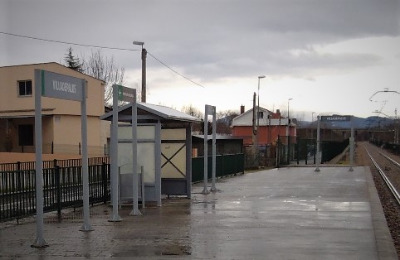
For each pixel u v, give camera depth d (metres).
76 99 8.61
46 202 10.67
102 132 37.75
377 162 42.31
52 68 35.34
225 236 8.30
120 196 12.44
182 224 9.55
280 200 13.27
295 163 39.00
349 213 10.67
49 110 34.56
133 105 11.12
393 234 9.40
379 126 113.06
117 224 9.66
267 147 43.84
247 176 23.75
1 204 9.71
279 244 7.61
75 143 35.34
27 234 8.80
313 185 17.92
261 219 10.02
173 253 7.13
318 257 6.78
